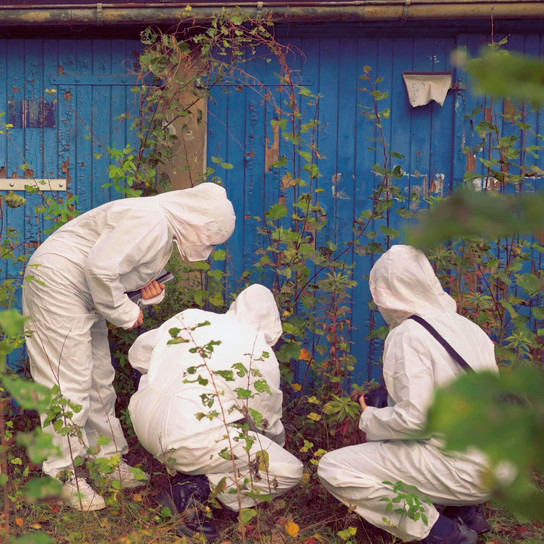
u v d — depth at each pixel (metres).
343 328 4.64
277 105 5.01
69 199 4.61
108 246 3.60
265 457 3.12
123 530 3.44
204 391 3.41
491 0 4.51
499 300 4.46
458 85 4.91
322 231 5.04
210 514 3.30
